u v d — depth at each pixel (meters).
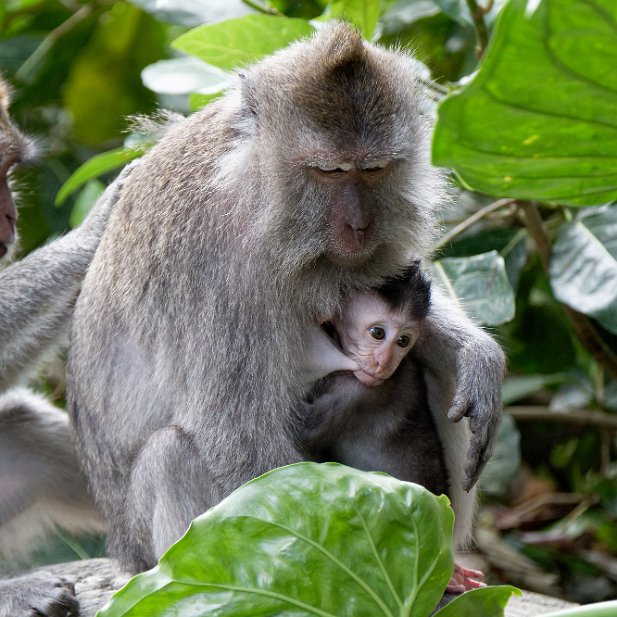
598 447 17.45
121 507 11.02
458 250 13.56
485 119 7.09
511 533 16.66
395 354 10.25
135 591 7.96
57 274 13.71
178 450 9.98
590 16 6.32
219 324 9.89
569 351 15.27
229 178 9.95
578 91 6.88
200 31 12.30
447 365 10.99
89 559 13.53
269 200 9.86
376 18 13.09
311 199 9.83
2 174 14.02
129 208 10.88
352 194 9.80
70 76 17.80
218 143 10.29
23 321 13.47
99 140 17.91
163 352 10.34
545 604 11.64
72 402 11.55
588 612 7.77
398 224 10.23
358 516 8.06
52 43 17.72
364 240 9.83
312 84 9.77
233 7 14.09
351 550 8.03
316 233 9.87
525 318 15.32
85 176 14.16
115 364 10.85
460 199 14.99
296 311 10.08
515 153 7.51
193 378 10.03
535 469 18.38
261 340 9.84
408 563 8.11
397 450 10.41
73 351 11.53
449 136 7.22
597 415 15.86
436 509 8.21
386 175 10.01
